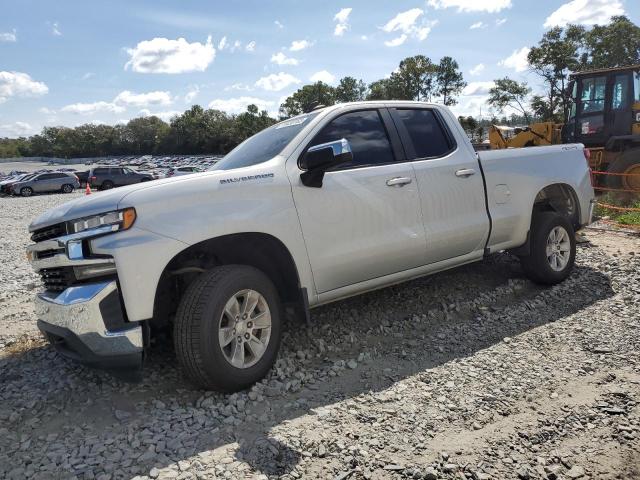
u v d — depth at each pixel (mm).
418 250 4566
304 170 4016
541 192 5801
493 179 5176
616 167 11648
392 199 4379
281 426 3123
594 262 6352
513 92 50344
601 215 9812
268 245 3902
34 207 24672
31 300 6379
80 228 3326
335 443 2914
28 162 126375
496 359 3969
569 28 48594
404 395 3471
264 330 3715
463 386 3561
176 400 3535
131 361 3303
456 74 81750
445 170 4797
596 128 12523
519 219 5340
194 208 3463
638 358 3857
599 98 12445
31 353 4551
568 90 13062
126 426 3213
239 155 4574
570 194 6008
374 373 3846
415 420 3145
